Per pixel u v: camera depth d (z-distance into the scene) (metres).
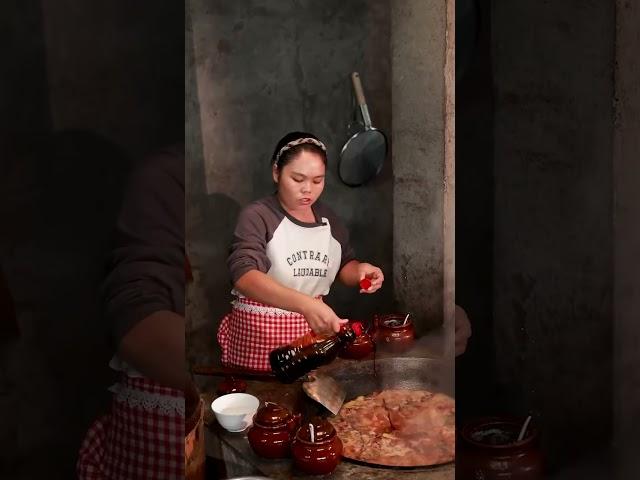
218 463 1.61
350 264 1.83
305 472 1.51
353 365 1.77
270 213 1.79
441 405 1.66
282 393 1.76
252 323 1.83
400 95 1.77
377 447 1.56
